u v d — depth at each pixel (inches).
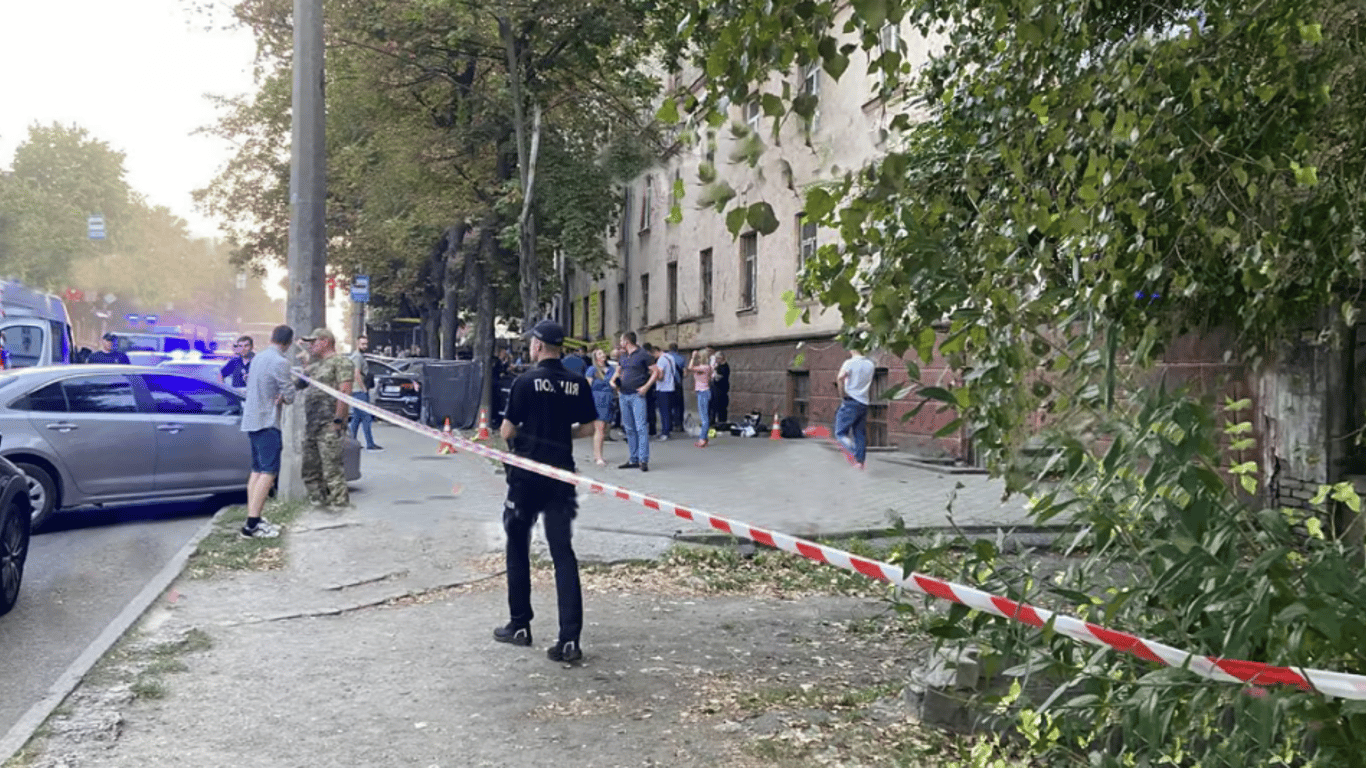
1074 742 126.6
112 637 238.7
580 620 228.8
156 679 211.3
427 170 978.1
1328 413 319.3
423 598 287.6
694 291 1039.6
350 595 287.1
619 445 763.4
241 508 423.8
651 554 334.3
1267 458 340.5
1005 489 113.0
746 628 257.1
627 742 178.2
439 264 1400.1
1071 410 108.0
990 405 109.3
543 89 859.4
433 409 927.0
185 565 318.3
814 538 351.6
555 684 211.2
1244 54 133.9
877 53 100.8
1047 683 165.5
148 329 1784.0
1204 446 95.9
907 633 241.3
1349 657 93.8
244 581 302.2
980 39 189.2
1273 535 98.7
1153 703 102.7
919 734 177.3
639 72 844.6
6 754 170.2
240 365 718.5
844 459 579.2
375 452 725.3
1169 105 134.6
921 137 181.8
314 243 449.4
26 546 286.8
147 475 415.8
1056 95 145.2
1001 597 118.6
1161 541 98.5
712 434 801.6
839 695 200.8
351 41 852.0
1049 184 141.5
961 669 176.1
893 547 132.3
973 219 141.5
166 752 174.4
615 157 807.1
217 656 229.6
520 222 820.0
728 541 353.7
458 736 182.2
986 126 172.2
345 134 1016.9
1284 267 140.3
